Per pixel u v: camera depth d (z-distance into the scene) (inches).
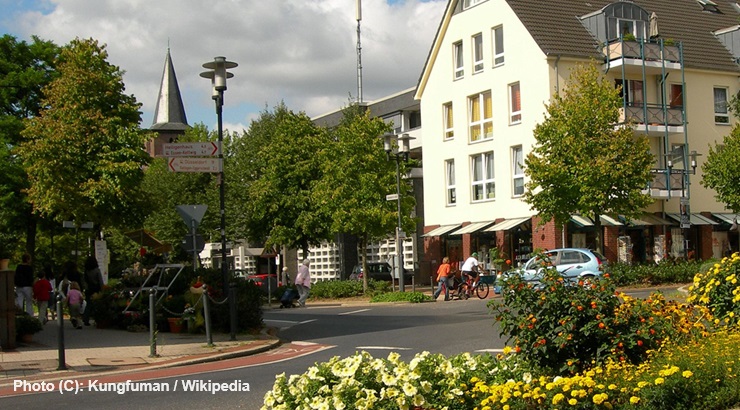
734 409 295.6
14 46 1549.0
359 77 2454.5
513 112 1603.1
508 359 362.6
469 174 1705.2
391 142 1333.7
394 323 894.4
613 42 1552.7
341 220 1569.9
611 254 1513.3
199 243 770.2
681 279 1290.6
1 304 662.5
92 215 1314.0
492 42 1644.9
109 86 1358.3
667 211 1604.3
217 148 766.5
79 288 909.8
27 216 1520.7
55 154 1301.7
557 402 292.0
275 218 1913.1
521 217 1577.3
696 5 1852.9
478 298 1322.6
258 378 503.2
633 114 1533.0
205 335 783.7
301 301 1350.9
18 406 430.9
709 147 1612.9
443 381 311.3
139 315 835.4
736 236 1721.2
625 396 299.1
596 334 351.9
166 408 410.0
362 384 302.8
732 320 439.8
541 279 367.9
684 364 318.0
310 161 1886.1
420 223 2113.7
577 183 1312.7
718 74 1689.2
